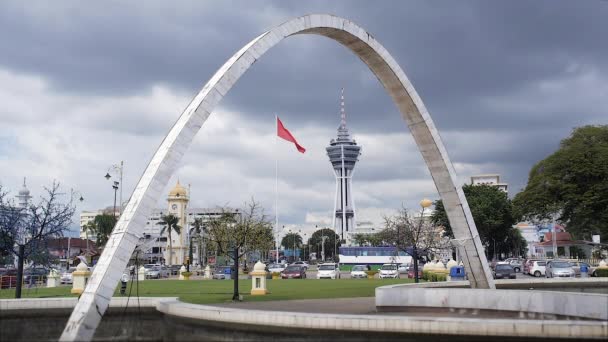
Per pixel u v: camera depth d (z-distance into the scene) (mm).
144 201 18453
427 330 14047
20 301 20875
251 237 52062
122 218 18516
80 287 32125
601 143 63375
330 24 25594
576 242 80688
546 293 18344
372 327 14500
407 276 61125
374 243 107750
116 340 19156
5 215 35062
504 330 13461
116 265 17359
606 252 76938
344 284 39594
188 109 20828
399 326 14281
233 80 21547
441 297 21094
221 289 34281
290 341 15344
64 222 35406
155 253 127062
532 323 13320
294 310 22172
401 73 28094
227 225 53969
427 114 28750
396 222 85562
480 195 87812
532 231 147250
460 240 29406
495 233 89000
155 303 20844
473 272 29438
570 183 62719
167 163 19219
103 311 16766
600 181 61406
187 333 17766
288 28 23844
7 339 19781
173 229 123688
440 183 29516
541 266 57406
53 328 20766
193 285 38625
